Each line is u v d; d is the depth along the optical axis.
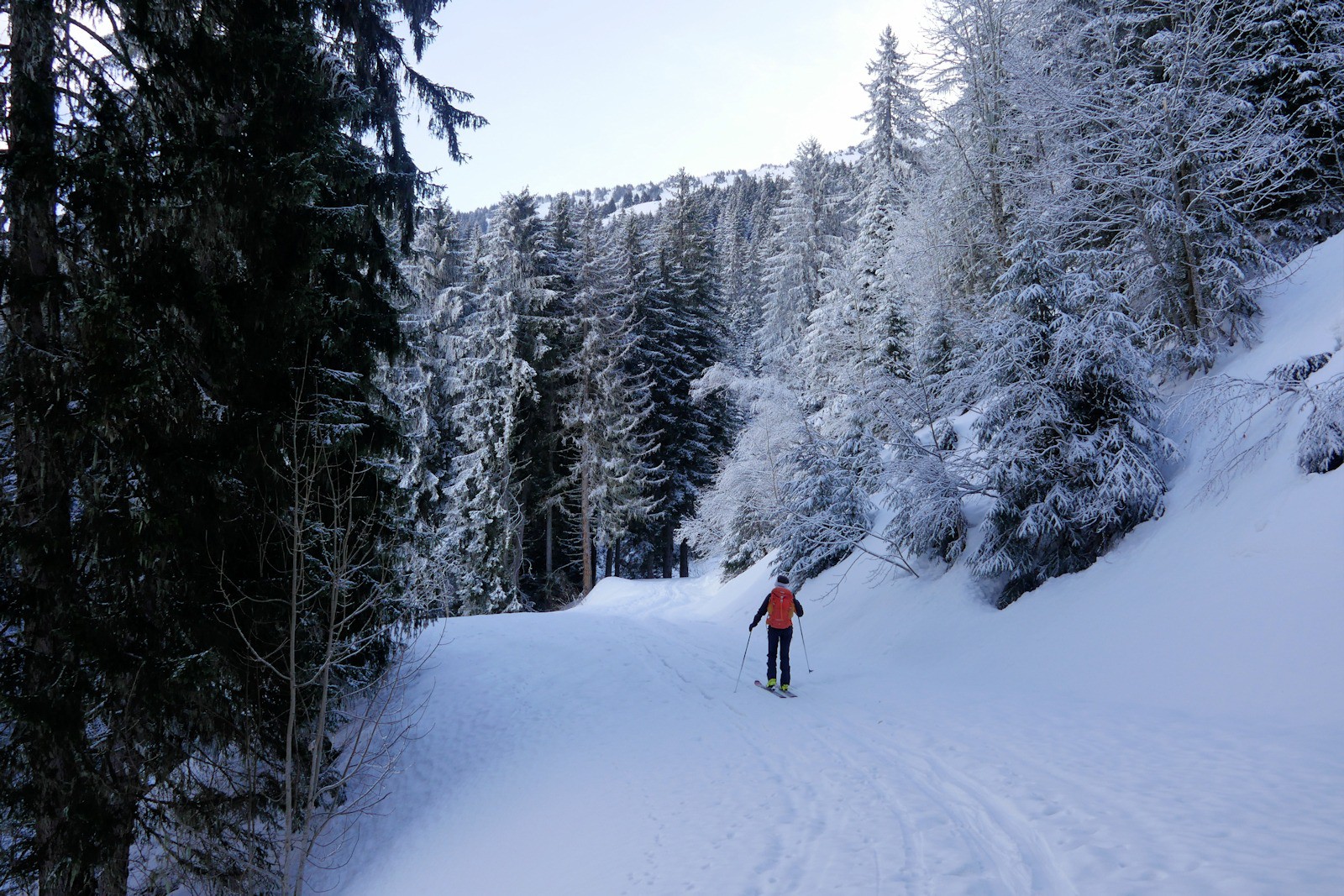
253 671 8.20
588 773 8.56
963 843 5.02
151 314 7.15
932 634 12.19
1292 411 9.37
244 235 7.94
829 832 5.59
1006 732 7.36
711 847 5.75
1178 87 13.02
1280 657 7.15
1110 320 10.84
